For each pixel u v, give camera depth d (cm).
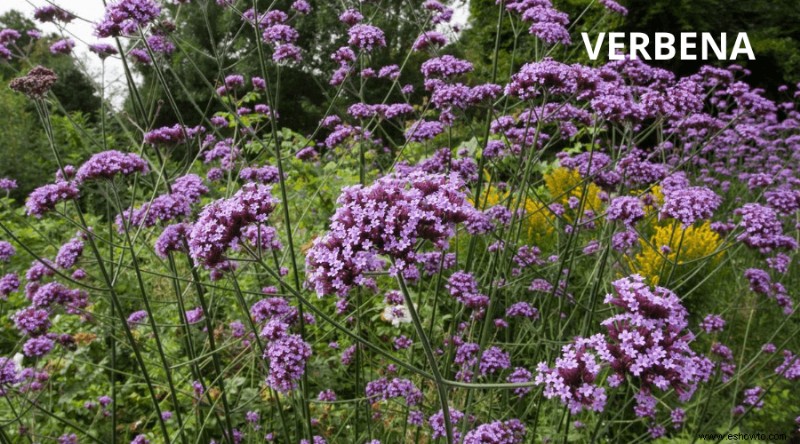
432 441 370
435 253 352
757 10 1328
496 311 487
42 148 1108
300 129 1919
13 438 421
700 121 466
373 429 402
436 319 480
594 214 559
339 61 473
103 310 566
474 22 1322
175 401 315
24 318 353
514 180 362
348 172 757
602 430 363
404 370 420
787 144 969
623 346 194
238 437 376
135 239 304
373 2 471
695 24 1241
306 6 451
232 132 830
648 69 492
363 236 204
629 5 1225
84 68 418
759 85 1346
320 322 480
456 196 215
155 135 382
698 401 404
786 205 445
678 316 202
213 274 338
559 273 364
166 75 1728
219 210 232
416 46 468
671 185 409
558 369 197
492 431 257
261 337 332
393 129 1207
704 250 557
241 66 1320
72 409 453
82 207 896
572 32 973
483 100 380
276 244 353
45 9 414
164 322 520
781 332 530
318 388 454
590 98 387
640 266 583
